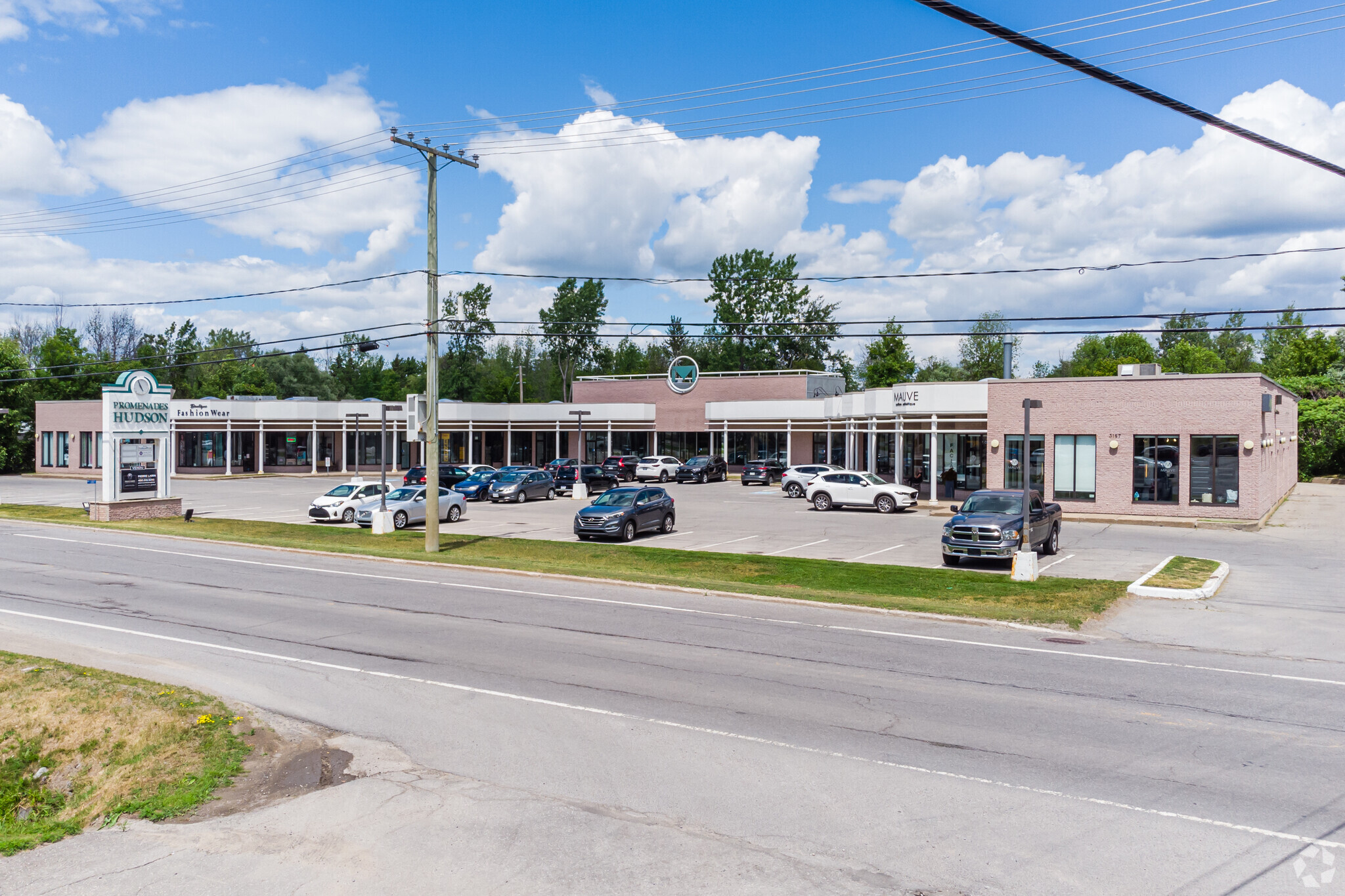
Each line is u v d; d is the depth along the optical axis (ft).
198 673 39.47
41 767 29.86
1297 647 44.45
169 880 20.70
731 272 304.71
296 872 21.01
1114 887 20.20
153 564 74.43
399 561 75.87
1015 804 24.95
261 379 322.34
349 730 31.83
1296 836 22.84
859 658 42.06
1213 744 29.91
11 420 223.92
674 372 206.18
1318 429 178.40
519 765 28.22
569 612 53.62
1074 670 39.78
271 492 157.48
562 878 20.59
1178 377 102.89
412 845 22.41
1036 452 111.04
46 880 20.80
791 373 195.93
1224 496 100.63
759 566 71.31
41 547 85.81
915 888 20.16
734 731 31.45
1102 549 81.61
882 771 27.50
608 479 156.25
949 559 74.33
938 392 123.85
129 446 113.09
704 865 21.27
